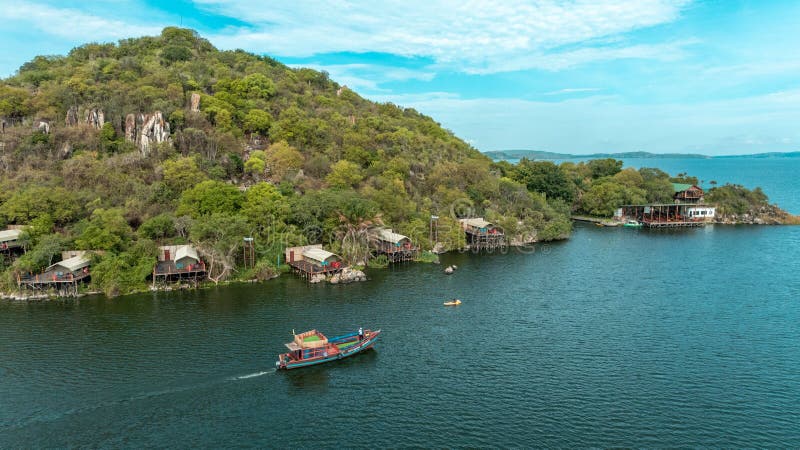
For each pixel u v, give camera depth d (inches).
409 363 2883.9
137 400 2437.3
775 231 7613.2
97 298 3944.4
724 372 2760.8
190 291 4168.3
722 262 5408.5
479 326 3459.6
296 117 6948.8
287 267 4822.8
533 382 2650.1
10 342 3073.3
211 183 4990.2
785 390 2566.4
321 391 2561.5
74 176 4965.6
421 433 2196.1
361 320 3543.3
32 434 2149.4
